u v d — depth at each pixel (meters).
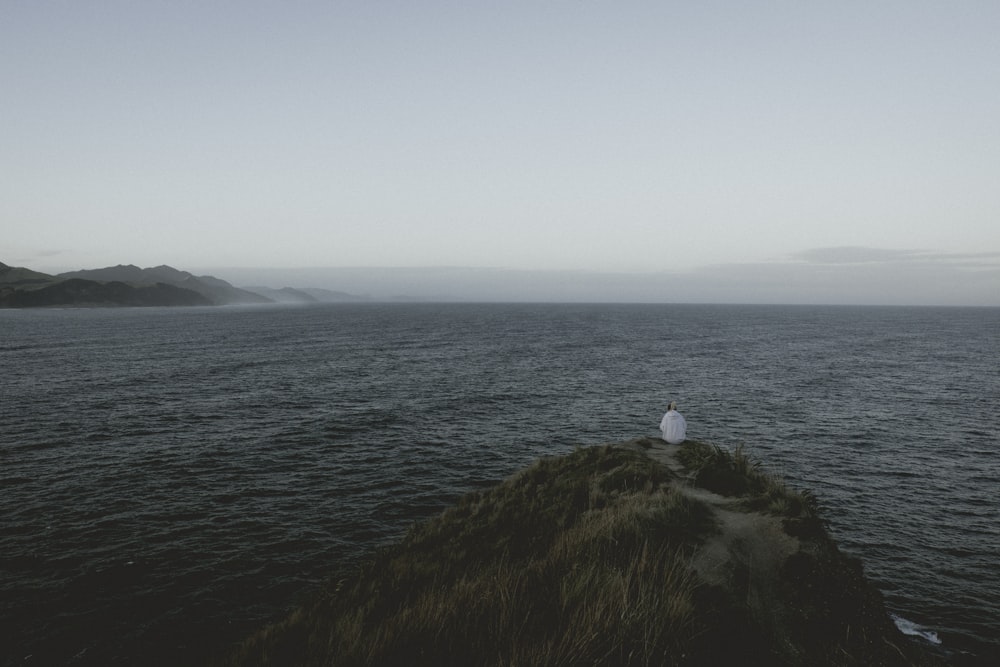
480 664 5.68
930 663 8.45
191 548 19.80
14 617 15.34
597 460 18.84
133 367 66.94
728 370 69.69
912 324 195.12
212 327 151.25
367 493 25.92
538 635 6.12
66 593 16.59
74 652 13.99
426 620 6.79
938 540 21.31
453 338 119.75
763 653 7.07
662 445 20.92
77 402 44.72
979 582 18.19
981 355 90.56
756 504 13.05
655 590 7.10
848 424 40.38
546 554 10.29
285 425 38.66
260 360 76.44
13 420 38.16
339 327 157.12
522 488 18.09
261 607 16.23
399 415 42.72
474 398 50.16
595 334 133.38
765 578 9.64
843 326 178.62
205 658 13.88
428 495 25.86
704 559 9.77
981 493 26.45
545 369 70.06
